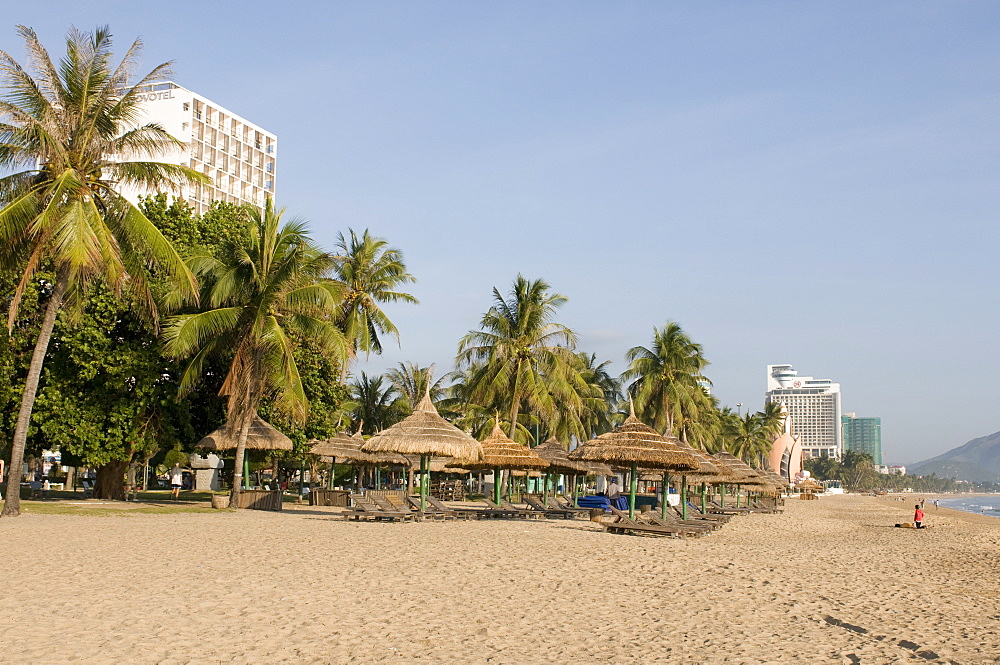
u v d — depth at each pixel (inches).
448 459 1221.7
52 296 936.3
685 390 2228.1
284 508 1293.1
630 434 1057.5
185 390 1218.6
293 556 614.5
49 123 917.2
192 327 1099.9
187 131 3572.8
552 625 398.0
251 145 4089.6
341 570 548.4
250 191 4060.0
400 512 1031.0
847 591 575.2
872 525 1627.7
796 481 5246.1
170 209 1379.2
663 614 442.3
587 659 334.3
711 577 603.2
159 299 1213.1
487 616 411.5
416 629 373.1
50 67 928.3
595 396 2422.5
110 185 989.8
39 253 904.3
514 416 1726.1
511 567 601.3
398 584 498.6
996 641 421.4
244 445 1205.1
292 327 1216.2
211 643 328.2
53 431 1139.3
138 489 1991.9
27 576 472.4
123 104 975.0
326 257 1237.1
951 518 2397.9
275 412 1370.6
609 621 415.2
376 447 1006.4
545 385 1754.4
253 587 464.1
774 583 590.2
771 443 4259.4
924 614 497.0
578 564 639.1
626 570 618.8
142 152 1013.2
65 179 882.8
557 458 1316.4
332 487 1520.7
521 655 335.6
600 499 1486.2
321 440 1445.6
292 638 344.2
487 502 1738.4
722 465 1524.4
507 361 1706.4
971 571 780.0
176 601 411.5
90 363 1144.2
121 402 1177.4
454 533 875.4
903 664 356.2
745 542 968.9
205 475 2071.9
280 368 1145.4
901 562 824.9
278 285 1153.4
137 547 636.1
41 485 1599.4
